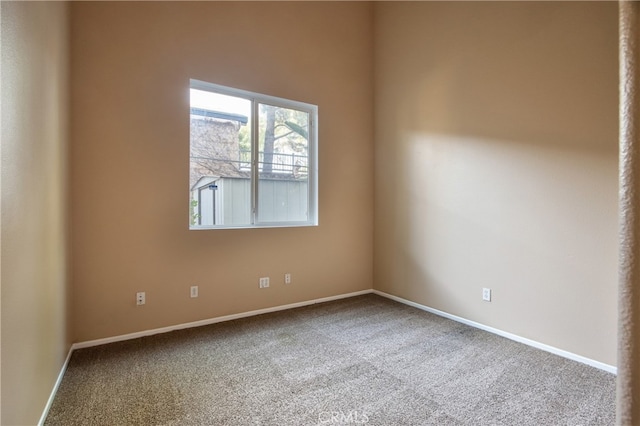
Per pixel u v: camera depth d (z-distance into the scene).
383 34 4.23
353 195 4.27
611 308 2.42
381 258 4.34
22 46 1.51
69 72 2.60
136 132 2.95
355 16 4.22
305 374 2.38
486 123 3.16
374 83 4.37
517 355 2.68
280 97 3.68
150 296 3.04
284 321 3.40
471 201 3.29
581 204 2.56
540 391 2.18
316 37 3.92
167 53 3.07
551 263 2.73
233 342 2.89
